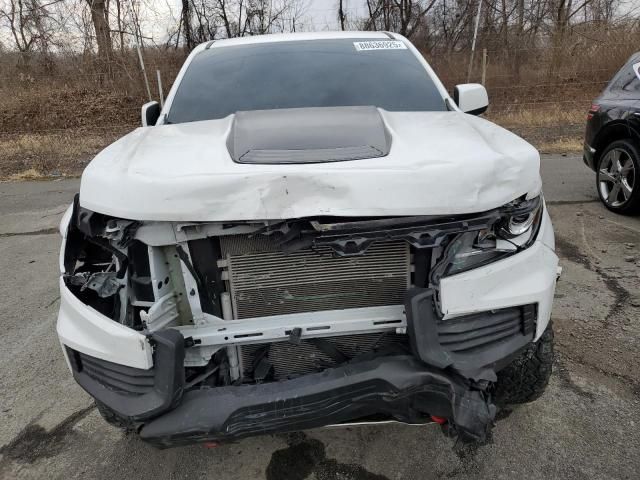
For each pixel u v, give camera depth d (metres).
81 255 2.39
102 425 2.83
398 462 2.48
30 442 2.74
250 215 1.86
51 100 14.33
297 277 2.07
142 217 1.91
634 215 5.60
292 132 2.33
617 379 2.95
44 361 3.45
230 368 2.18
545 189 6.68
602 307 3.70
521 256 2.09
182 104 3.15
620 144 5.46
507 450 2.51
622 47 13.57
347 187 1.85
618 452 2.45
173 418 1.86
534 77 13.90
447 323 1.99
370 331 2.09
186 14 17.69
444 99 3.11
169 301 2.09
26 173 9.15
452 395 1.86
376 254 2.04
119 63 14.92
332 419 1.90
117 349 1.97
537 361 2.37
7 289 4.60
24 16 15.79
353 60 3.39
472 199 1.91
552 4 15.91
